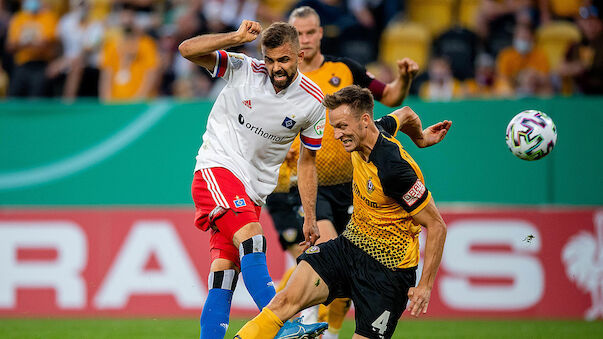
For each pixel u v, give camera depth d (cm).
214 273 1605
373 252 1519
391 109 2803
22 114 3002
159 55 3684
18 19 3709
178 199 2928
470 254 2720
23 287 2828
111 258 2806
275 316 1464
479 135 2836
